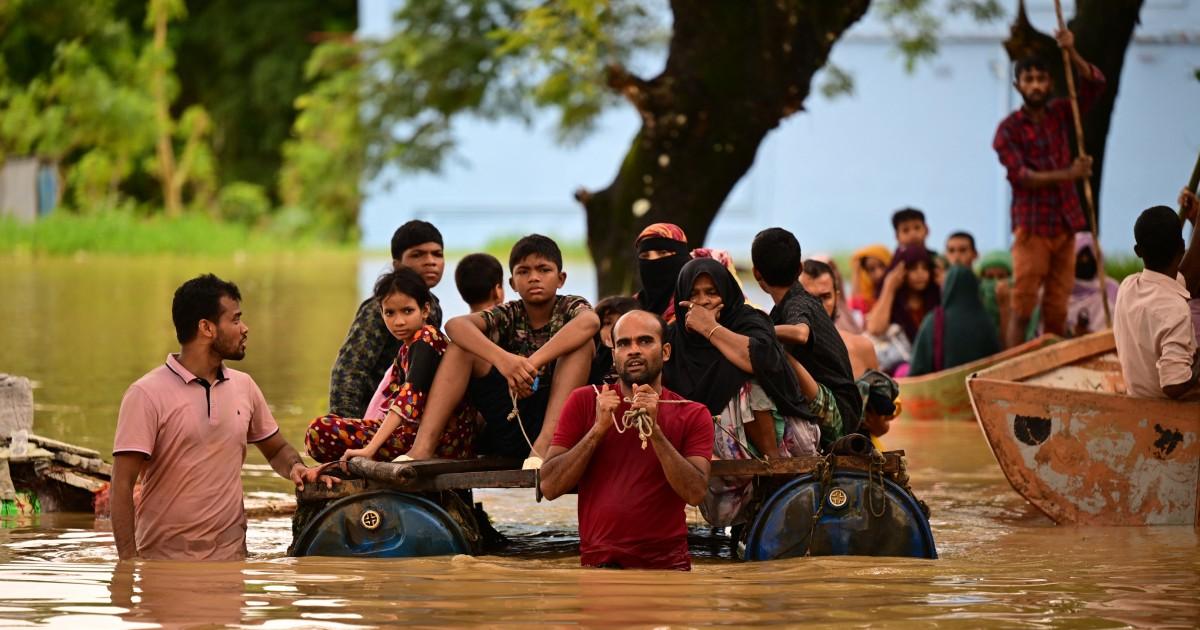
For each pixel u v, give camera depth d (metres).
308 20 120.19
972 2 54.22
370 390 17.48
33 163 92.06
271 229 106.00
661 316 16.44
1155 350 17.08
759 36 29.94
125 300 51.88
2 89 94.06
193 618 11.89
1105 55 29.89
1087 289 29.52
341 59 81.44
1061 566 14.35
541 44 44.12
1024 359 20.36
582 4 38.22
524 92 62.72
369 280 68.50
